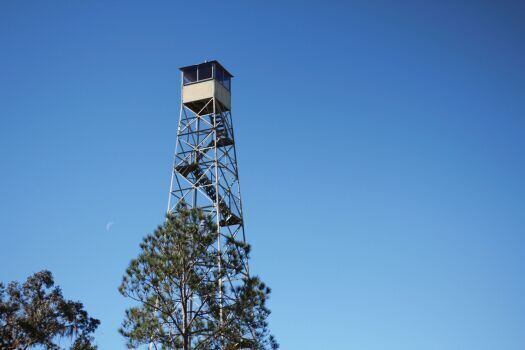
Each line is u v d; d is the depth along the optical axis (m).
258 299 40.72
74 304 49.31
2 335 46.16
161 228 41.78
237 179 53.25
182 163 52.97
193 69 55.84
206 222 42.47
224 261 41.56
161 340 39.75
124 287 40.62
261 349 40.28
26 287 49.31
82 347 47.62
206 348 40.16
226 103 55.47
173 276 40.81
